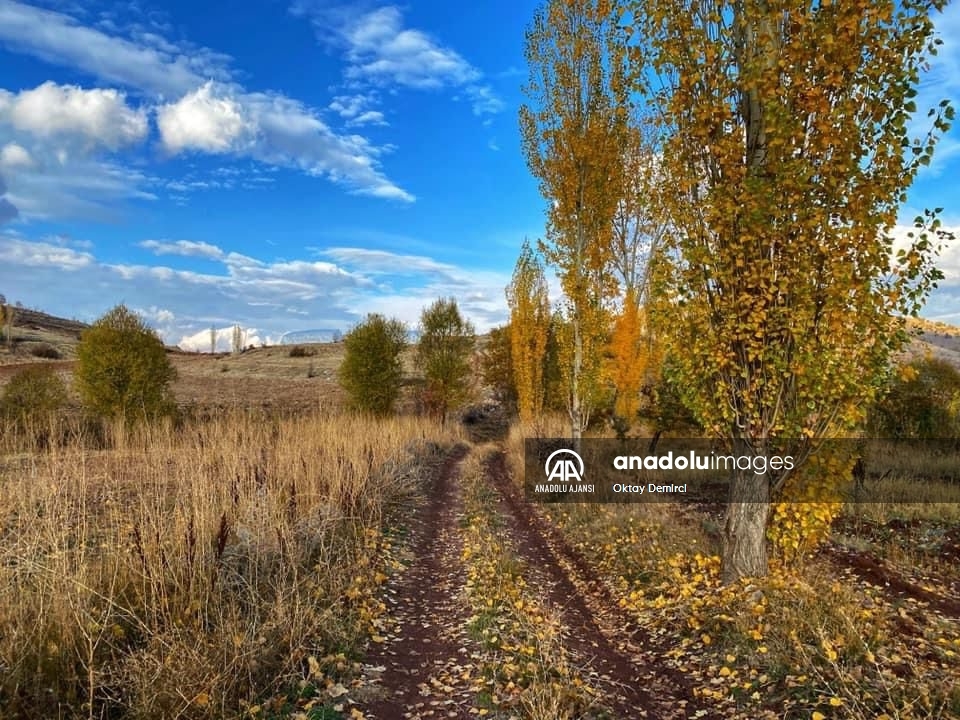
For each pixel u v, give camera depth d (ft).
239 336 281.54
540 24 51.52
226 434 44.60
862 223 18.80
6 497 23.13
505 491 54.54
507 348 128.98
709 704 14.89
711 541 29.91
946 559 28.66
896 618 19.27
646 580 24.52
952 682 13.71
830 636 15.97
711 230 21.75
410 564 28.35
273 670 15.25
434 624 20.98
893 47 18.40
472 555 29.58
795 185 19.26
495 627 19.94
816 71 19.49
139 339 72.69
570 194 52.16
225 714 12.95
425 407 123.13
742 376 21.29
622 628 21.08
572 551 32.27
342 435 49.26
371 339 105.91
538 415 90.48
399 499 42.65
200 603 15.76
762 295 20.44
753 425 21.48
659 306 22.48
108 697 12.51
